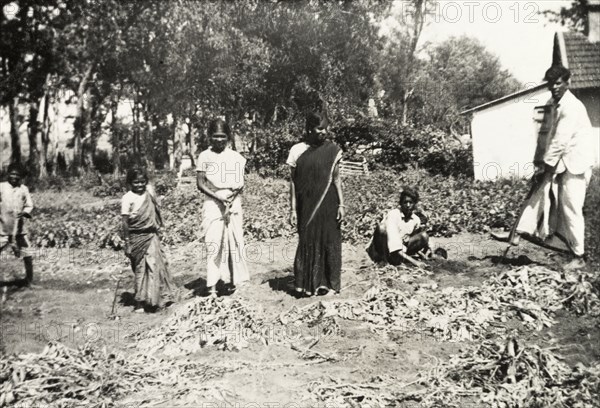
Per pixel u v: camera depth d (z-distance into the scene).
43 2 15.16
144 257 5.86
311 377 4.22
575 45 12.66
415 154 16.73
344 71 17.66
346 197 11.42
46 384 4.23
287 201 11.52
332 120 17.02
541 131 6.21
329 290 5.83
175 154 16.20
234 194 5.91
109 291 6.68
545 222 6.24
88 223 9.63
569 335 4.76
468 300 5.37
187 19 15.47
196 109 16.53
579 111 5.94
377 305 5.41
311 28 16.36
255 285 6.37
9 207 6.81
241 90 16.42
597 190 7.84
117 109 17.42
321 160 5.69
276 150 16.70
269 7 16.08
